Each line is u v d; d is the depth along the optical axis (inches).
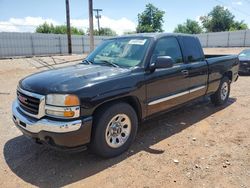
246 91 336.8
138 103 163.3
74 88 134.3
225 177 132.1
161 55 181.8
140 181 130.0
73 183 129.5
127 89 152.2
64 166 145.5
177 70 188.7
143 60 168.9
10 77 502.3
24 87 149.1
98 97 138.6
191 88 207.2
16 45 1285.7
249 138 179.9
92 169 141.7
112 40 202.8
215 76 237.8
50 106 133.0
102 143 145.2
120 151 155.8
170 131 193.6
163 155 156.1
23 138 184.1
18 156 157.8
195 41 222.2
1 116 234.8
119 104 151.2
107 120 145.1
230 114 234.4
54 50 1449.3
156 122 212.8
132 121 159.8
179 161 148.6
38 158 154.8
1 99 303.6
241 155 154.7
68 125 129.5
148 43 177.3
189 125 206.1
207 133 189.8
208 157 152.9
